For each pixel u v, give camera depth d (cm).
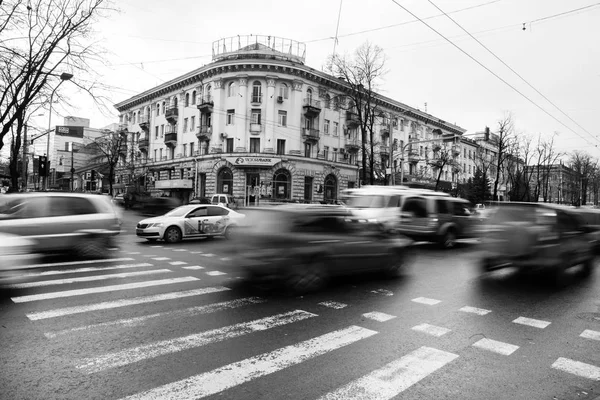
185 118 4684
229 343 434
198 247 1277
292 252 674
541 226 782
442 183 5097
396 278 820
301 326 497
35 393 315
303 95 4175
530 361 398
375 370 369
